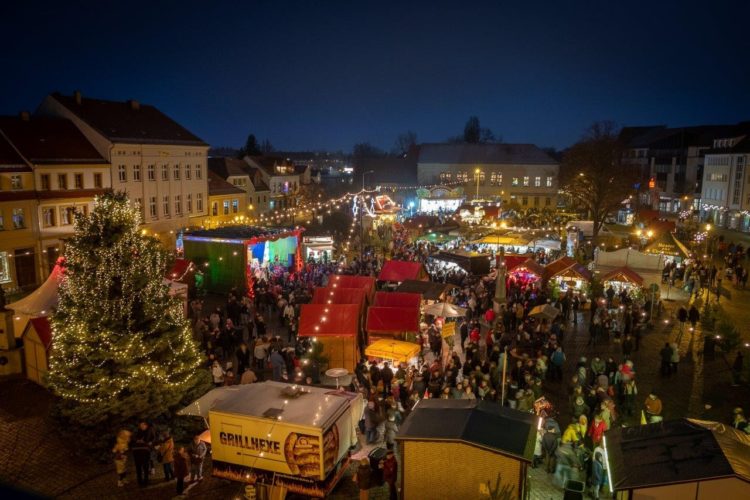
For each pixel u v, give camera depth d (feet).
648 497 36.06
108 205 52.39
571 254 133.28
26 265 110.11
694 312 83.71
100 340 50.14
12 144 111.04
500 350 67.62
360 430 55.06
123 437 44.42
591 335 80.48
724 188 206.18
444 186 226.17
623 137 330.95
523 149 273.54
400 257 124.77
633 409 57.98
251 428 41.68
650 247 117.19
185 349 55.01
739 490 34.63
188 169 152.87
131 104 147.23
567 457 44.75
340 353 71.41
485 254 119.34
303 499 43.47
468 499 39.91
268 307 98.32
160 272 55.57
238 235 112.37
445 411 43.52
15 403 58.13
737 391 64.34
